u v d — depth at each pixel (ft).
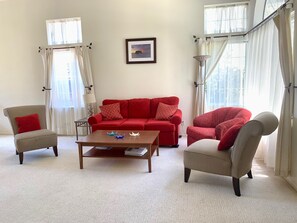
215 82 15.48
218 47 15.08
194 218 6.79
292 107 8.60
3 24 17.67
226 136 8.33
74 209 7.43
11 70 18.17
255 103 12.39
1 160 12.36
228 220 6.66
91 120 14.38
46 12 17.02
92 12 16.49
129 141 10.31
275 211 7.05
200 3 15.19
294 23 8.36
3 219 7.02
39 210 7.45
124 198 8.02
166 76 16.31
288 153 8.80
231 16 15.03
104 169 10.71
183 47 15.81
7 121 18.81
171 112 14.55
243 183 8.93
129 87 16.89
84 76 16.88
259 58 11.82
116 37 16.48
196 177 9.62
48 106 17.71
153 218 6.83
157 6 15.74
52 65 17.29
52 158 12.48
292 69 8.52
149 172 10.21
